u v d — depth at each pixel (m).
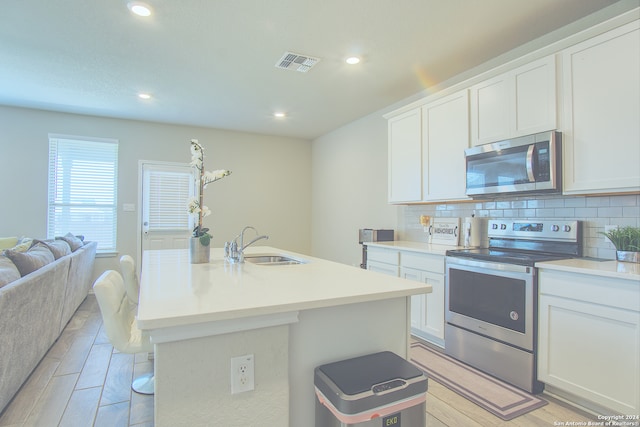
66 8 2.36
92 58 3.11
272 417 1.23
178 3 2.31
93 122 4.94
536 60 2.40
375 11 2.39
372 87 3.78
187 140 5.48
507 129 2.60
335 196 5.63
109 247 5.03
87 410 1.99
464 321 2.64
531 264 2.18
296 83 3.68
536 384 2.18
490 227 3.03
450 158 3.10
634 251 2.07
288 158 6.26
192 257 2.27
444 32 2.66
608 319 1.81
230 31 2.66
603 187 2.05
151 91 3.93
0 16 2.45
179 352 1.08
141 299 1.24
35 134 4.65
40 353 2.45
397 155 3.74
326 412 1.24
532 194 2.50
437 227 3.60
